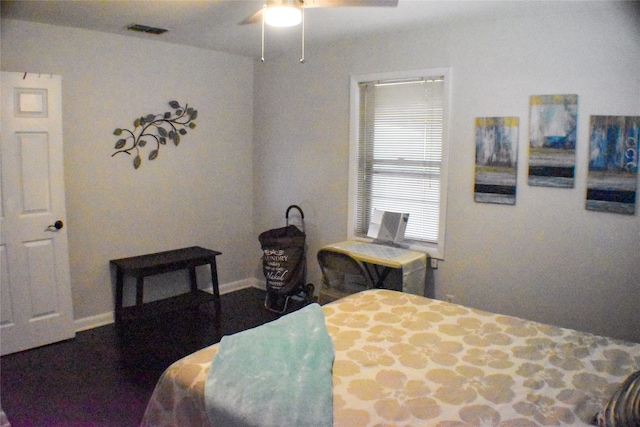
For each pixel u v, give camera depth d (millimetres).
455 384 1785
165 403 1869
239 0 2922
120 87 3936
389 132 3963
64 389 2922
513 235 3354
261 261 4996
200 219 4609
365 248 3828
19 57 3416
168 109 4258
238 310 4379
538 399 1684
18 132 3299
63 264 3584
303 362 1869
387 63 3850
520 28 3195
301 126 4516
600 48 2928
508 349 2080
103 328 3924
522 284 3348
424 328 2301
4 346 3363
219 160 4703
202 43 4188
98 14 3254
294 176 4633
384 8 3061
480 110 3410
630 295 2955
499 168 3357
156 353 3455
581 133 3029
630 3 2809
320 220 4477
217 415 1646
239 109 4820
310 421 1531
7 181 3283
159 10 3150
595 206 3018
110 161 3941
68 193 3730
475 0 2861
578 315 3146
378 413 1588
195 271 4504
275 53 4578
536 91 3166
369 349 2068
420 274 3586
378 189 4098
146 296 4281
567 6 2902
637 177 2869
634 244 2914
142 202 4168
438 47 3561
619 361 1955
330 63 4219
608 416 1493
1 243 3293
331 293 3705
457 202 3588
